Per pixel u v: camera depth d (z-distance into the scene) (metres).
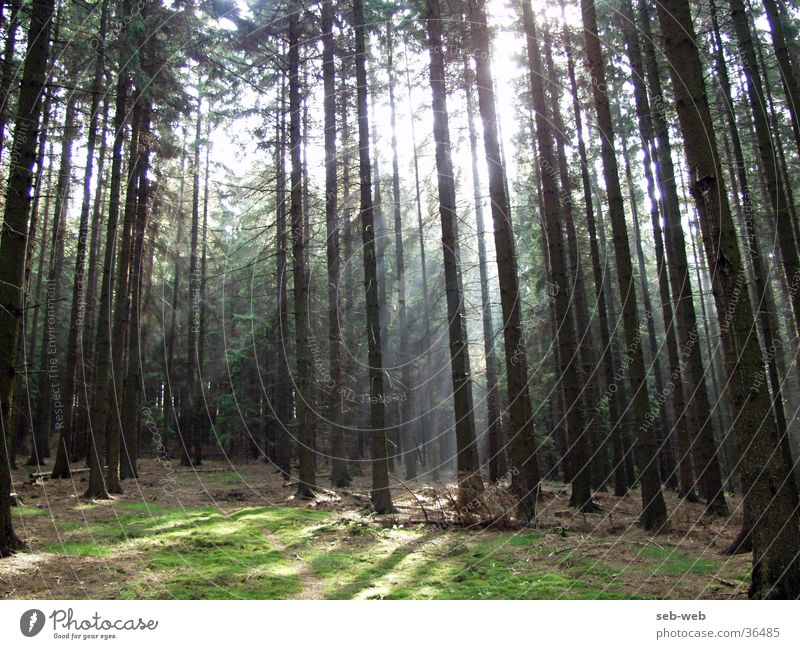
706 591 5.57
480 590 5.77
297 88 14.95
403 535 9.07
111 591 5.57
